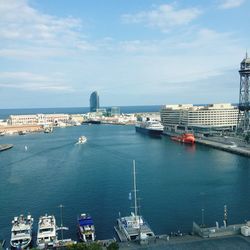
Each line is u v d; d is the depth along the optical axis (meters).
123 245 97.12
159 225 126.81
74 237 121.31
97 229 126.12
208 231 100.12
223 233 100.06
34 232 126.75
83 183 194.50
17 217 131.75
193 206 147.25
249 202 150.62
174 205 149.38
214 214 136.88
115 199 161.62
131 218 124.50
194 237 99.75
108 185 188.38
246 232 98.50
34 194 174.12
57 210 148.50
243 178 195.38
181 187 178.88
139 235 105.19
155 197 162.12
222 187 176.38
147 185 185.38
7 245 116.94
